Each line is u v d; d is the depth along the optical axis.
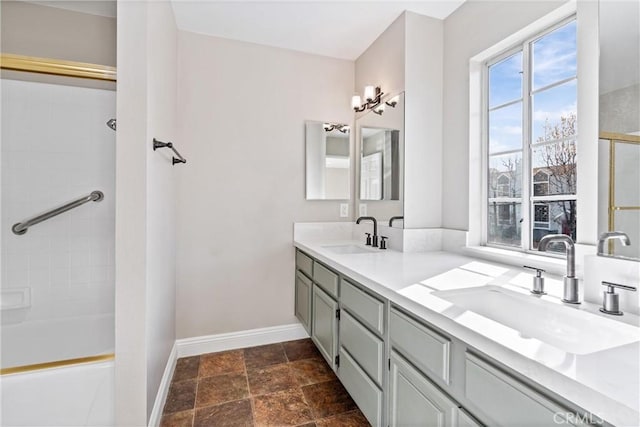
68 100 1.89
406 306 1.08
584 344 0.92
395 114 2.16
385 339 1.25
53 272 1.88
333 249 2.26
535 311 1.07
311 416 1.61
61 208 1.84
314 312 2.09
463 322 0.85
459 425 0.87
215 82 2.31
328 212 2.64
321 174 2.61
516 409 0.71
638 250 0.93
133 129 1.33
